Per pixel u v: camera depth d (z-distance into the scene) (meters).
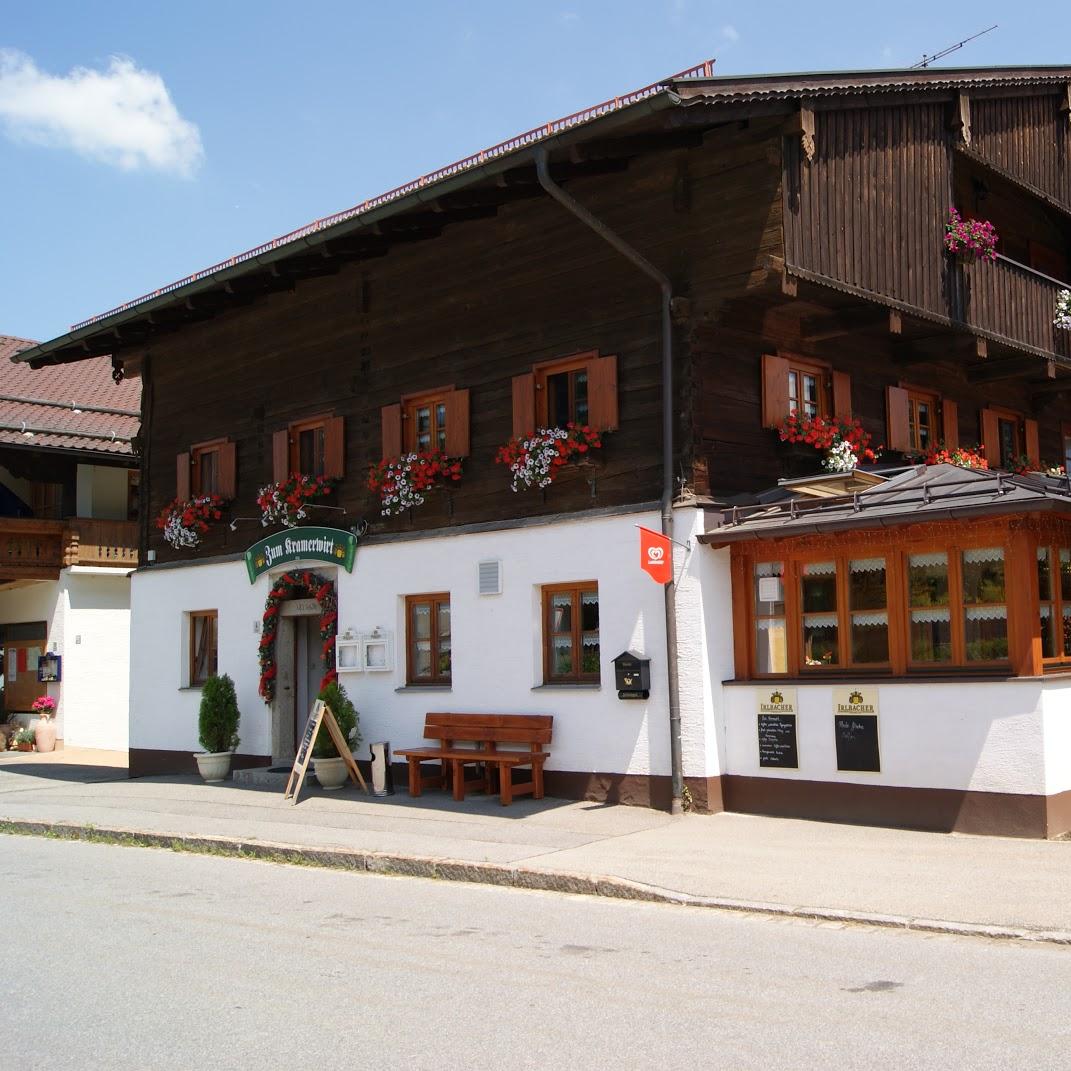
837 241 12.53
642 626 12.53
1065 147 17.48
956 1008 5.86
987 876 8.77
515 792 13.24
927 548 11.05
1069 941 7.10
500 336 14.38
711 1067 5.08
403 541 15.16
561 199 11.65
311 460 17.09
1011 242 17.72
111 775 19.64
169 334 19.61
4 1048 5.59
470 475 14.55
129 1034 5.76
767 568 12.19
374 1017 5.93
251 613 17.41
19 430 25.25
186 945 7.64
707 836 10.84
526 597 13.68
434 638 15.00
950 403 16.05
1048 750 10.11
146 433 19.97
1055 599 10.81
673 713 12.04
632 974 6.67
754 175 12.02
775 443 13.14
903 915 7.75
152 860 11.42
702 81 10.93
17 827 13.69
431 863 10.13
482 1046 5.44
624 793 12.62
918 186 13.94
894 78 13.42
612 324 13.17
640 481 12.77
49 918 8.60
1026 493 10.27
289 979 6.72
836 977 6.51
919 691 10.80
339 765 15.05
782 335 13.41
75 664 25.52
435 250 15.24
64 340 18.84
